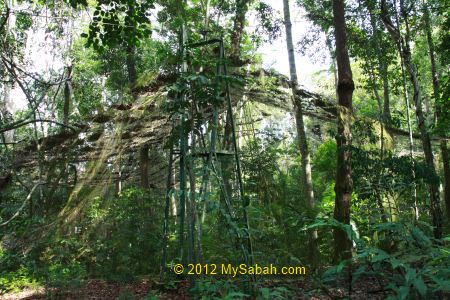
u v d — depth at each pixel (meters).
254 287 4.03
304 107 7.45
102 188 8.37
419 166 6.80
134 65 12.16
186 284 5.39
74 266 7.32
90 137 7.43
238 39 9.84
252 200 6.83
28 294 6.68
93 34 6.16
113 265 7.72
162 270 5.54
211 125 4.58
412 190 7.26
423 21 10.84
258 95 7.05
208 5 9.73
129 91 6.88
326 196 10.28
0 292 6.74
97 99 13.32
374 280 4.59
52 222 8.35
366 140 7.48
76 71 12.59
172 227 8.05
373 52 10.48
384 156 7.43
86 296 6.12
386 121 8.04
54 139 7.72
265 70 6.82
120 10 6.09
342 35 7.20
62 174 8.44
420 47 14.15
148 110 6.67
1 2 8.56
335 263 6.30
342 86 7.09
